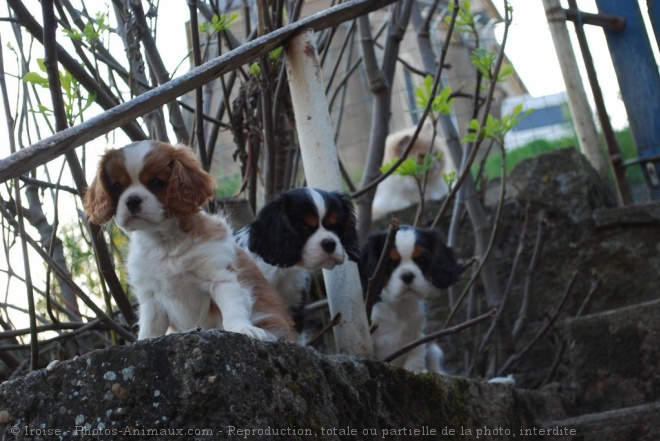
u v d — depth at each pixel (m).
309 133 1.65
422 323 2.12
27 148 1.20
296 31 1.63
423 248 2.11
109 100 1.63
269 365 1.23
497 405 1.72
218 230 1.55
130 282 1.56
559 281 2.51
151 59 1.75
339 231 1.88
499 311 2.27
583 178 2.56
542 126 3.15
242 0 2.03
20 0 1.55
